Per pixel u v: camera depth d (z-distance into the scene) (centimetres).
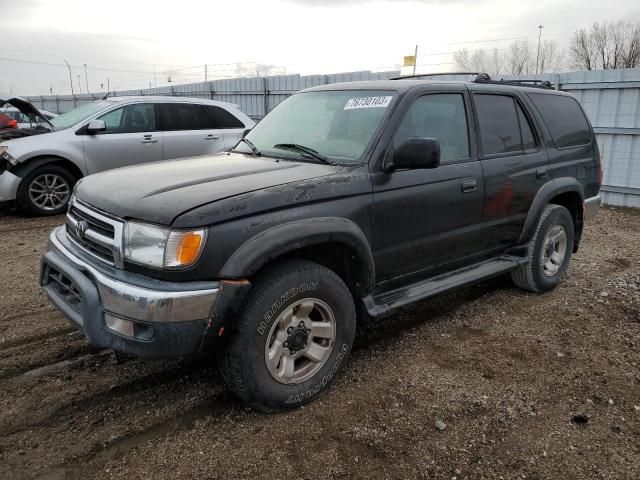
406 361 369
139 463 262
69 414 300
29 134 803
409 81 398
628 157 934
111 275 273
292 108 425
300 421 297
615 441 286
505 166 430
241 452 271
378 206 334
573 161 513
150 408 308
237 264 268
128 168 366
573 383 343
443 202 377
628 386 340
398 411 308
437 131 387
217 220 265
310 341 311
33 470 255
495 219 429
